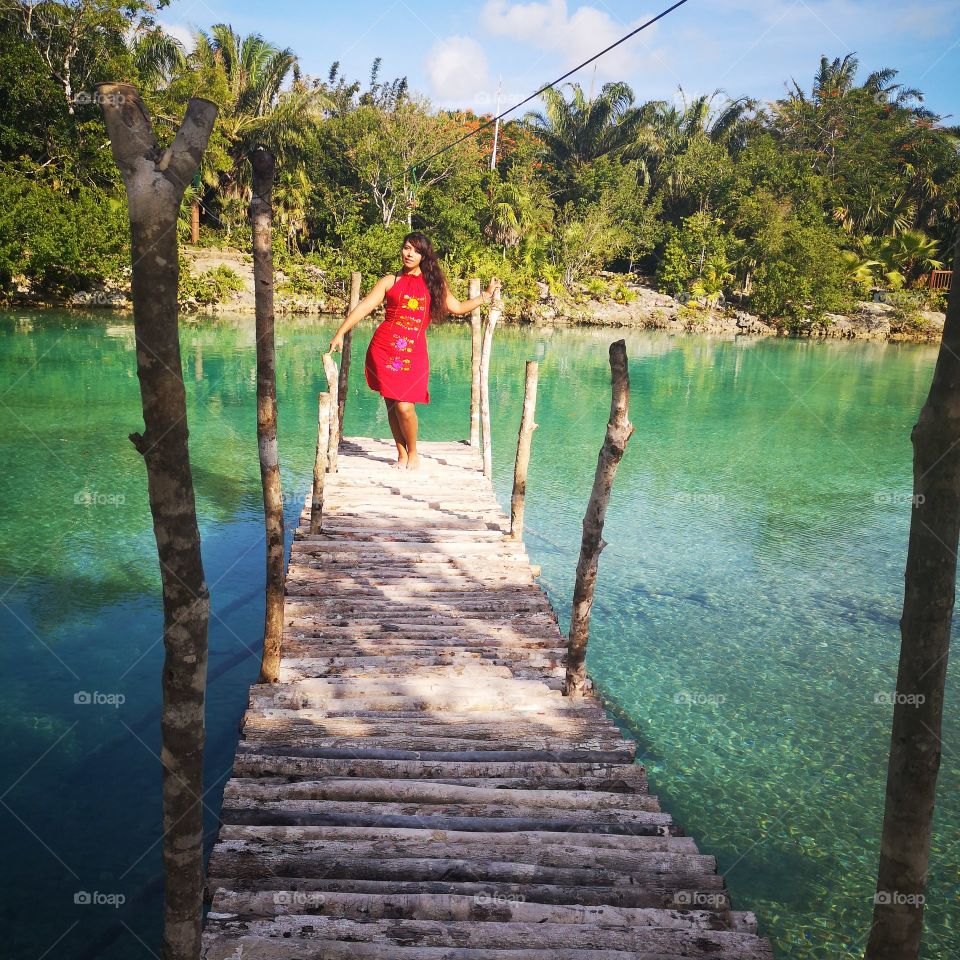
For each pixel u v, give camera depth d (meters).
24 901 3.13
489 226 39.53
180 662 1.74
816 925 3.31
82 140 25.66
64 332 20.44
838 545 8.16
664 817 3.31
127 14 25.41
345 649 4.55
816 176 42.69
